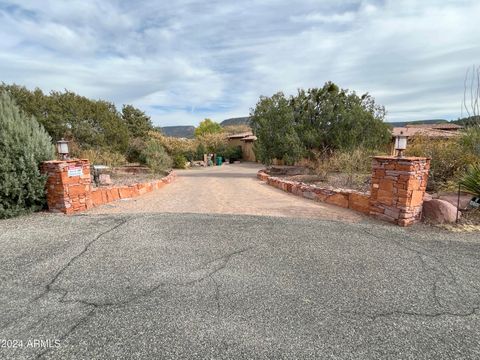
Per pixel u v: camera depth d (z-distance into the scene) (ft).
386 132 39.24
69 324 7.27
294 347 6.53
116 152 41.52
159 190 31.50
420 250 12.57
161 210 20.25
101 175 31.24
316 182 31.14
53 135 36.78
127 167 47.11
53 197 18.48
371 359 6.18
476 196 18.43
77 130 37.45
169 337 6.82
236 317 7.64
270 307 8.13
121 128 43.62
